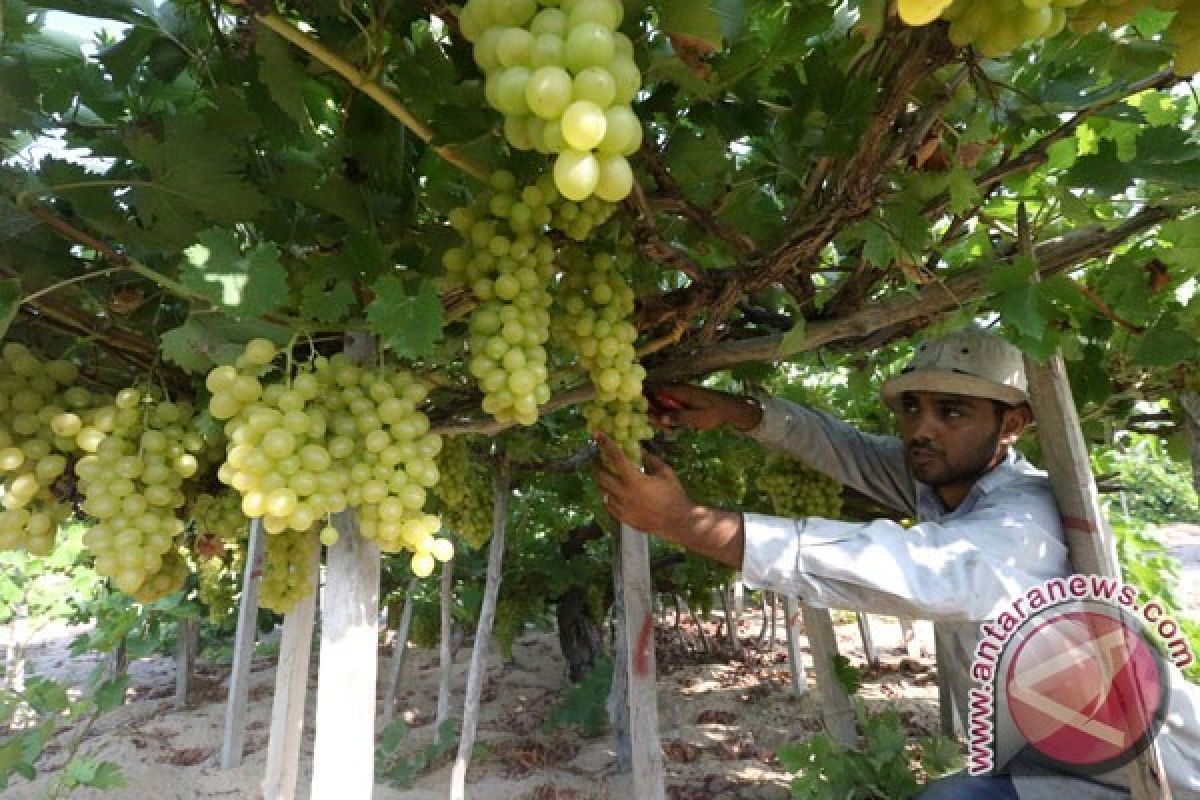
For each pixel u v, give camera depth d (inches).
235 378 49.1
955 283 75.8
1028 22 40.7
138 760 222.7
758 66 62.6
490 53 40.7
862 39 63.4
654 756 102.2
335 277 59.9
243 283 49.9
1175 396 114.2
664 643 355.3
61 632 437.4
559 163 37.7
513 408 56.3
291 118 63.9
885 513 149.0
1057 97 68.6
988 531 74.0
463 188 76.7
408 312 52.1
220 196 57.6
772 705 253.9
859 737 163.3
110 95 72.7
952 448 92.6
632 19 54.0
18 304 50.8
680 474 175.5
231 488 66.6
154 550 53.9
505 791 195.6
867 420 173.6
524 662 337.1
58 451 59.2
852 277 81.0
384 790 198.2
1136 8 43.0
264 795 111.3
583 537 256.7
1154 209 72.4
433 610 282.5
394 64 58.8
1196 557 563.5
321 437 50.9
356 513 59.4
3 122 55.9
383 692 296.4
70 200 56.1
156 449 55.2
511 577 260.1
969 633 90.5
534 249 57.9
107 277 66.7
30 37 68.1
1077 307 67.2
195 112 65.4
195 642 306.0
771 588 71.7
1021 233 68.8
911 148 59.4
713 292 74.7
